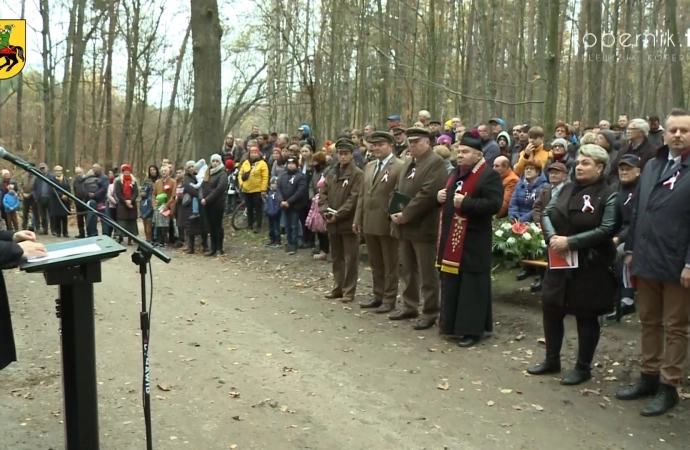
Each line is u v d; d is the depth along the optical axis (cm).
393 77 1822
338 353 596
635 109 2841
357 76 2234
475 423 443
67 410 311
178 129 3716
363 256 1009
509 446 409
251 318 723
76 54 2478
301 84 2128
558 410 466
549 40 897
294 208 1111
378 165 750
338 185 805
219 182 1195
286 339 639
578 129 1380
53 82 2623
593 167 504
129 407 461
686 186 438
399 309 751
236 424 435
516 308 710
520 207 796
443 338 646
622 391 487
